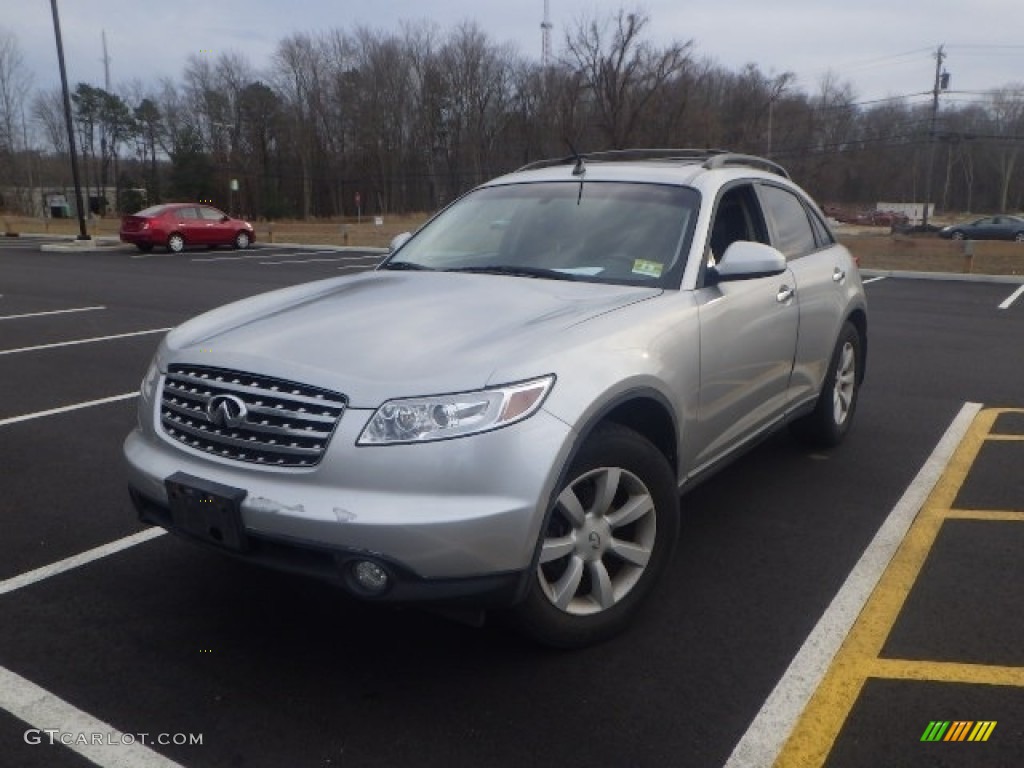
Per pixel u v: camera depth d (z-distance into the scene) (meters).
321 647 3.24
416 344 2.96
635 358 3.17
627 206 4.12
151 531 4.30
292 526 2.70
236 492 2.80
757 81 57.25
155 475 3.04
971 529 4.34
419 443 2.66
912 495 4.82
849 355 5.64
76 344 9.53
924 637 3.32
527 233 4.16
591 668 3.10
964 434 6.04
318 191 82.44
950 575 3.84
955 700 2.91
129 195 79.81
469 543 2.65
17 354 8.94
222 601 3.59
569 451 2.84
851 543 4.19
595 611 3.17
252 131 81.19
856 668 3.11
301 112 80.62
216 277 17.89
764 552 4.09
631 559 3.28
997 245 29.58
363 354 2.91
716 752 2.65
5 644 3.25
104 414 6.54
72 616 3.46
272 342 3.07
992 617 3.47
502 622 3.09
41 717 2.80
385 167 80.06
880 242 30.12
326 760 2.61
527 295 3.48
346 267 20.91
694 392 3.58
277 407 2.86
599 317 3.26
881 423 6.34
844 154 68.31
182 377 3.13
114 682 3.00
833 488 4.94
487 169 73.38
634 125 36.97
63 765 2.59
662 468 3.30
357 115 79.38
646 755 2.64
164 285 16.12
